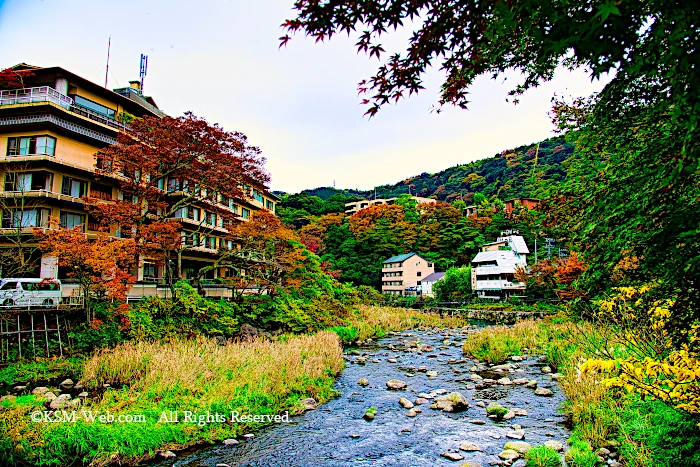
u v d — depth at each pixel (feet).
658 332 24.73
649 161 16.62
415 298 194.39
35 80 91.09
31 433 30.01
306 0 12.14
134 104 106.63
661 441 25.38
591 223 18.97
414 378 55.77
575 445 29.66
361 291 183.32
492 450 31.65
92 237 90.07
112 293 59.67
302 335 79.20
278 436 34.88
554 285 105.29
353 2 12.05
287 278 98.32
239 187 93.35
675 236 13.69
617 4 8.22
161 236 73.67
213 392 41.11
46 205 83.10
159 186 106.63
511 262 177.47
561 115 26.00
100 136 93.86
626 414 31.63
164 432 32.71
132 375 47.32
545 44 10.34
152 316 68.64
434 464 29.76
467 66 15.21
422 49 13.60
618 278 19.38
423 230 255.09
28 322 58.08
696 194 14.42
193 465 29.43
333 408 42.52
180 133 75.10
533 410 40.75
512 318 127.54
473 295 186.70
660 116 17.04
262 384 44.01
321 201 359.25
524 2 9.76
